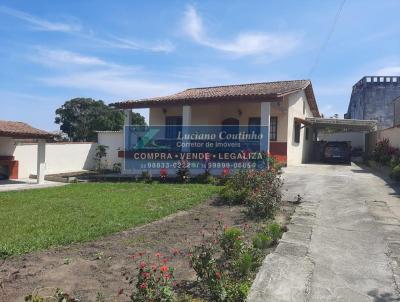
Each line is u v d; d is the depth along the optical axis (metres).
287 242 6.84
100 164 23.72
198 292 4.83
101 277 5.29
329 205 9.90
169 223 8.45
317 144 28.25
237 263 5.42
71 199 11.75
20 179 18.88
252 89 21.05
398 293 4.95
